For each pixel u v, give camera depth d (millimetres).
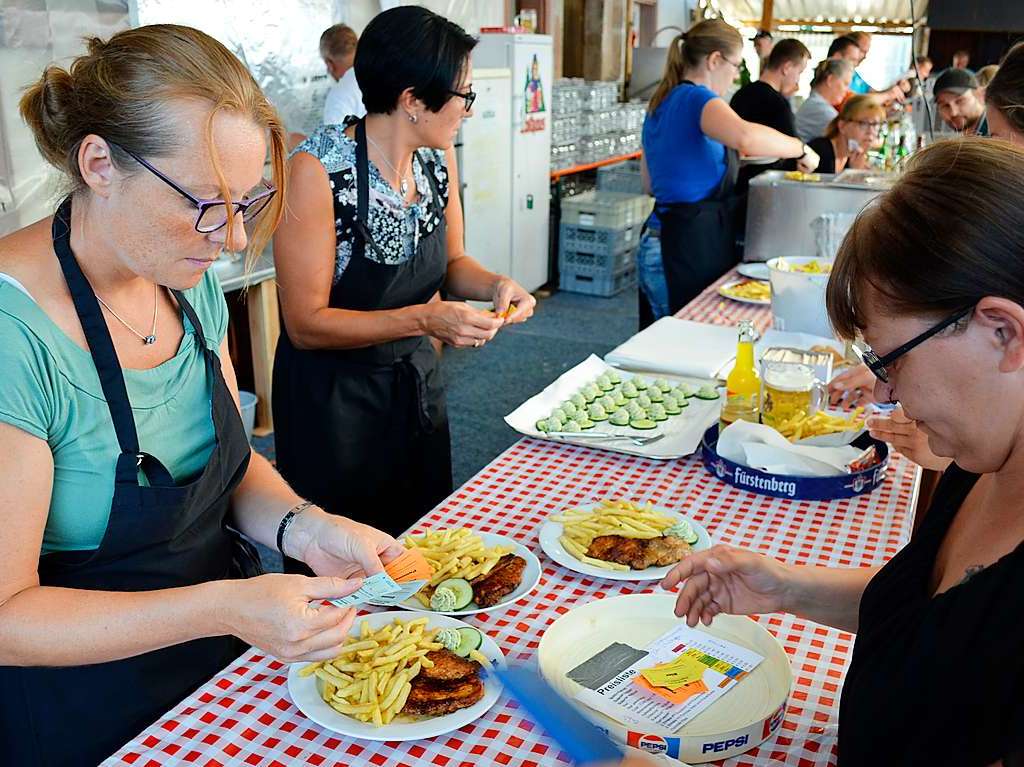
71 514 1149
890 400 889
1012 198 750
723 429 1891
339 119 4121
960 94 3912
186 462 1289
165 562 1230
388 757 1043
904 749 823
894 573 983
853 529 1610
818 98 5504
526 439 2010
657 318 3863
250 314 3871
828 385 2094
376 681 1104
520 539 1575
